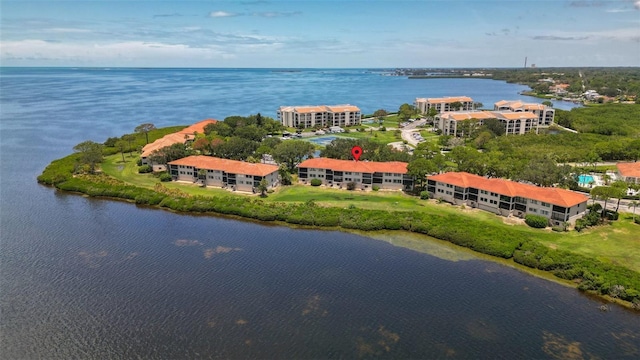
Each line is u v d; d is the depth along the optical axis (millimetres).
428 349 67125
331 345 67875
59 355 65438
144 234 108812
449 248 101125
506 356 65688
